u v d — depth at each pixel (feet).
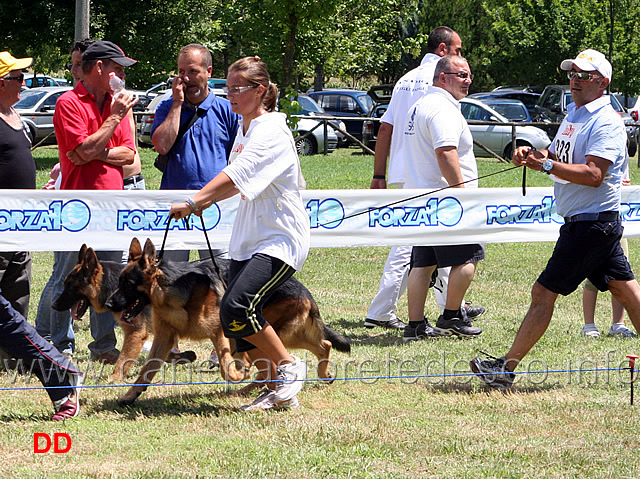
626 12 131.95
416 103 29.17
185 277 21.53
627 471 16.47
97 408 20.66
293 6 81.66
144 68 104.53
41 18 97.81
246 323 19.17
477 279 41.73
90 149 23.72
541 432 18.94
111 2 100.37
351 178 74.79
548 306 22.31
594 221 21.48
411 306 29.53
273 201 19.26
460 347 27.78
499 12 151.33
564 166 20.98
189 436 18.57
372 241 28.99
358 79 202.08
